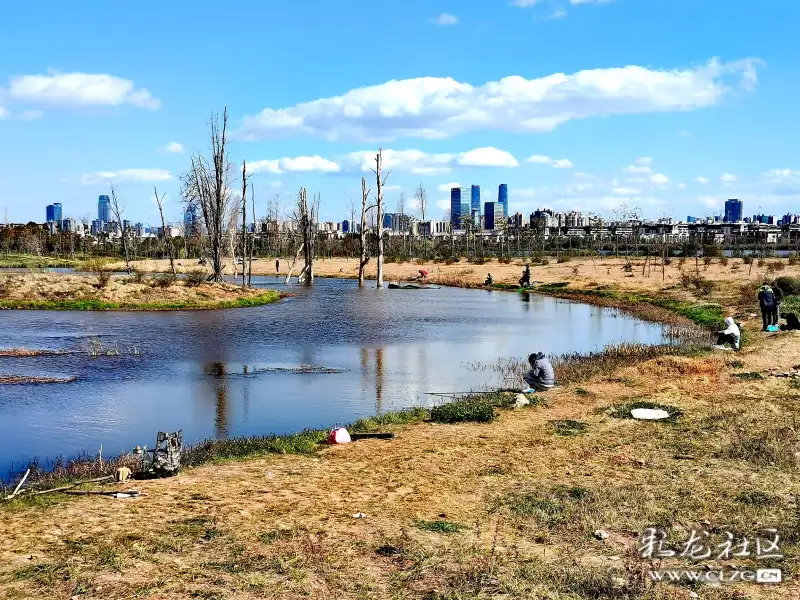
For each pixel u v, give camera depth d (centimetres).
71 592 716
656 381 1959
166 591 726
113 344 3019
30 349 2847
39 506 1006
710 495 1062
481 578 769
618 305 4709
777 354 2252
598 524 943
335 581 761
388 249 12269
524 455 1316
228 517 966
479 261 9031
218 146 5684
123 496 1057
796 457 1253
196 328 3594
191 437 1593
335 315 4241
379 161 6494
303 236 7419
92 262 8562
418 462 1277
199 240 9944
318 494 1086
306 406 1902
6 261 9656
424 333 3438
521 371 2377
